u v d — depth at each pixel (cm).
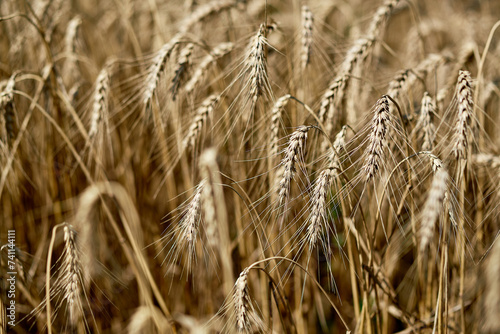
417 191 117
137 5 175
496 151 120
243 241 125
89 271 119
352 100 124
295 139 103
